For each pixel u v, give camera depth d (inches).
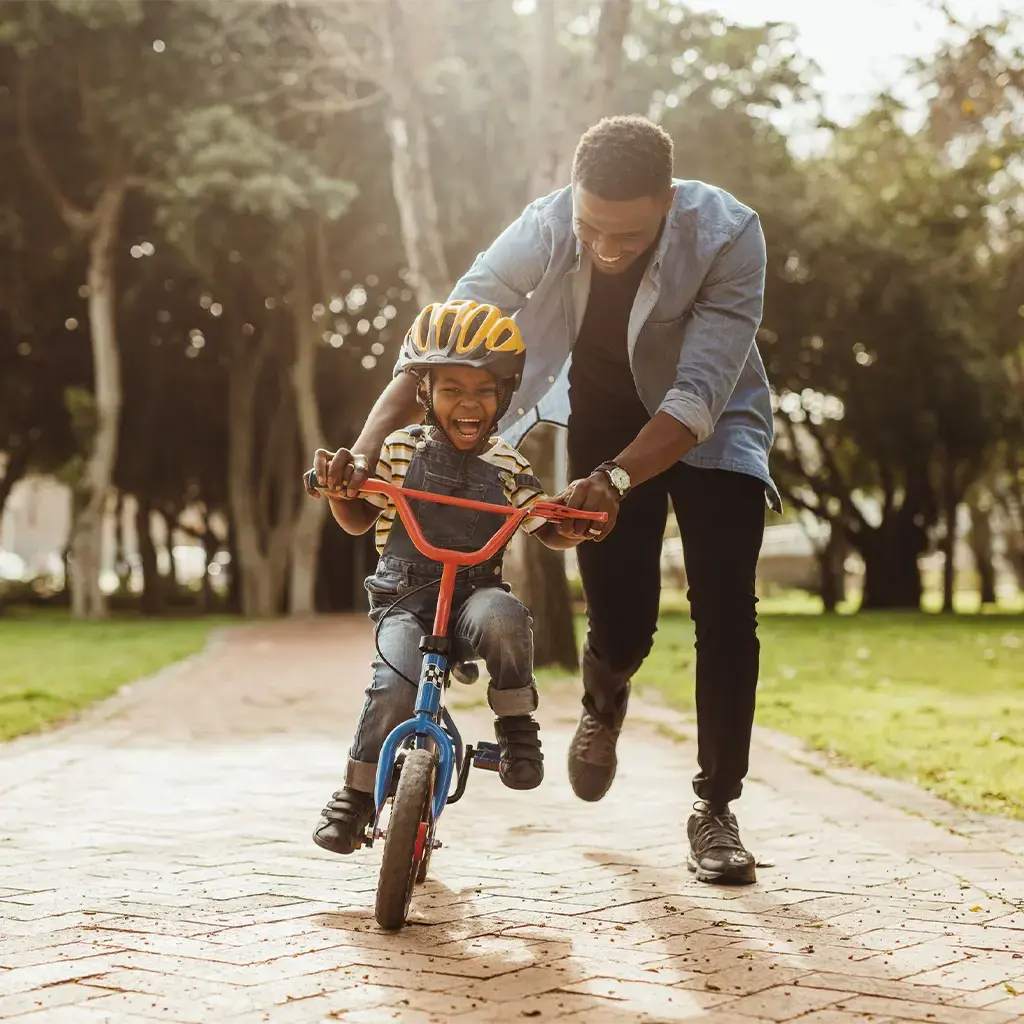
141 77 922.7
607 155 137.1
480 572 143.5
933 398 1100.5
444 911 142.3
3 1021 105.5
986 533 1610.5
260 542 1305.4
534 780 137.3
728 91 1000.2
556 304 161.3
